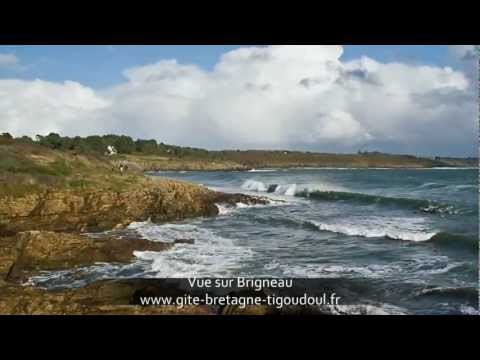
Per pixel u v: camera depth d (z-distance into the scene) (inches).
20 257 532.7
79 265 538.0
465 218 874.1
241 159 5388.8
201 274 497.7
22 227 777.6
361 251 620.7
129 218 898.1
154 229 832.9
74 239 575.2
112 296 414.0
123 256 565.3
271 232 794.2
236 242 693.9
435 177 2289.6
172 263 546.6
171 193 1016.9
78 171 1012.5
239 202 1154.0
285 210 1102.4
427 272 500.7
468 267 513.0
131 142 4638.3
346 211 1063.6
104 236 749.9
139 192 961.5
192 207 1002.1
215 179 2664.9
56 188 863.1
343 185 1883.6
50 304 362.9
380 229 768.3
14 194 805.9
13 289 400.2
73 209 852.0
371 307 385.1
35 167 949.8
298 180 2269.9
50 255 540.7
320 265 541.0
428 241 671.8
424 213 983.6
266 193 1657.2
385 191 1536.7
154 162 4271.7
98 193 901.2
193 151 5201.8
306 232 788.6
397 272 502.9
